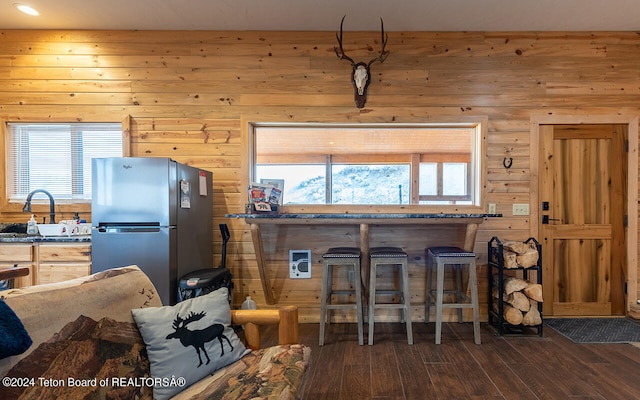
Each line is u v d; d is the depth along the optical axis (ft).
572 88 9.77
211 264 9.62
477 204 9.91
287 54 9.83
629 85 9.77
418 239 9.87
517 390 6.13
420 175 13.08
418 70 9.80
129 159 7.26
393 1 8.31
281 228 9.95
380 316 9.82
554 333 8.69
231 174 9.88
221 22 9.37
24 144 10.01
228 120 9.87
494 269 9.70
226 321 4.65
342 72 9.80
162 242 7.23
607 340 8.23
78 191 10.03
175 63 9.84
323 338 8.18
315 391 6.15
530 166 9.76
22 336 2.88
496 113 9.78
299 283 9.93
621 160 9.82
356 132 11.55
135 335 4.03
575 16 8.93
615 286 9.87
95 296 3.85
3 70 9.80
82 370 3.35
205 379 4.10
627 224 9.81
